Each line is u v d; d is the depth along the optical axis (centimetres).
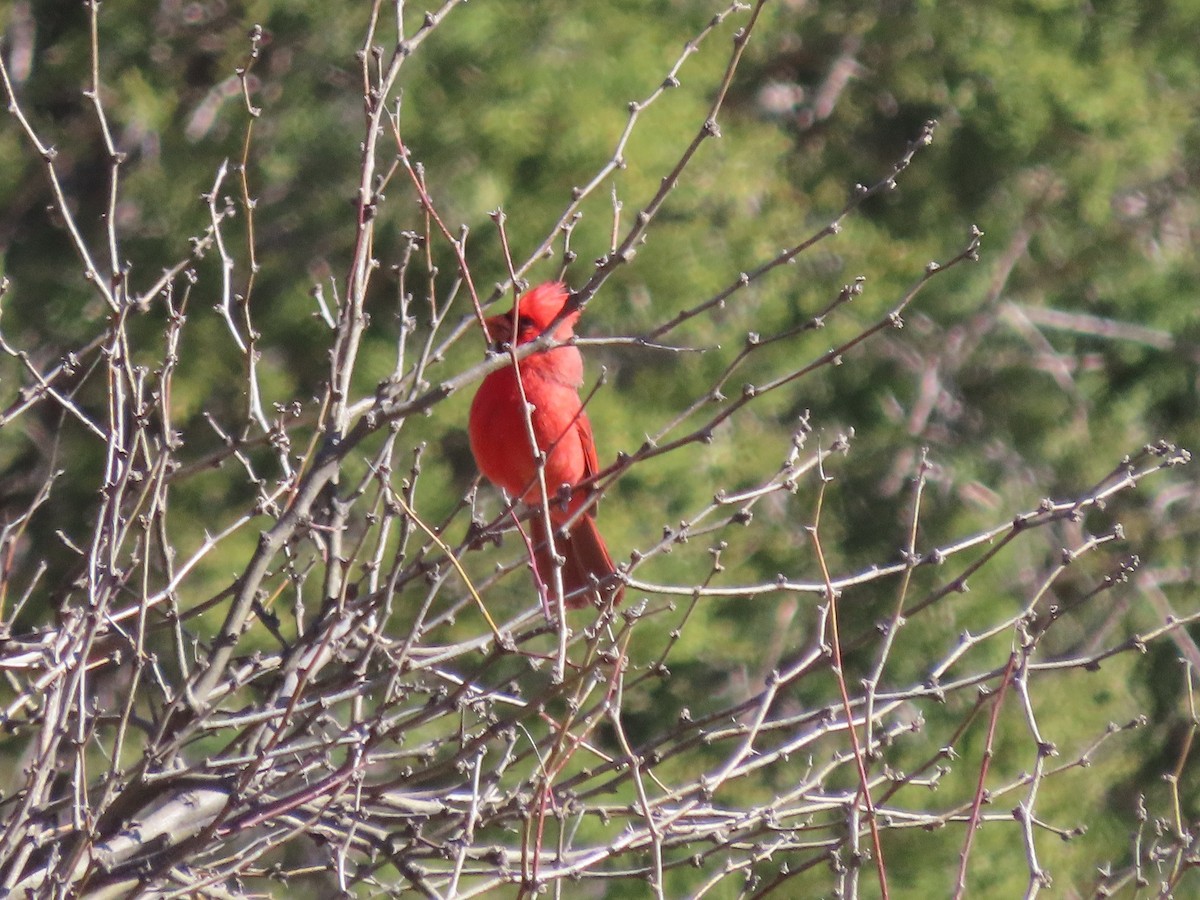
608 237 1369
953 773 1364
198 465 560
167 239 1418
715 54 1511
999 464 1608
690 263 1419
